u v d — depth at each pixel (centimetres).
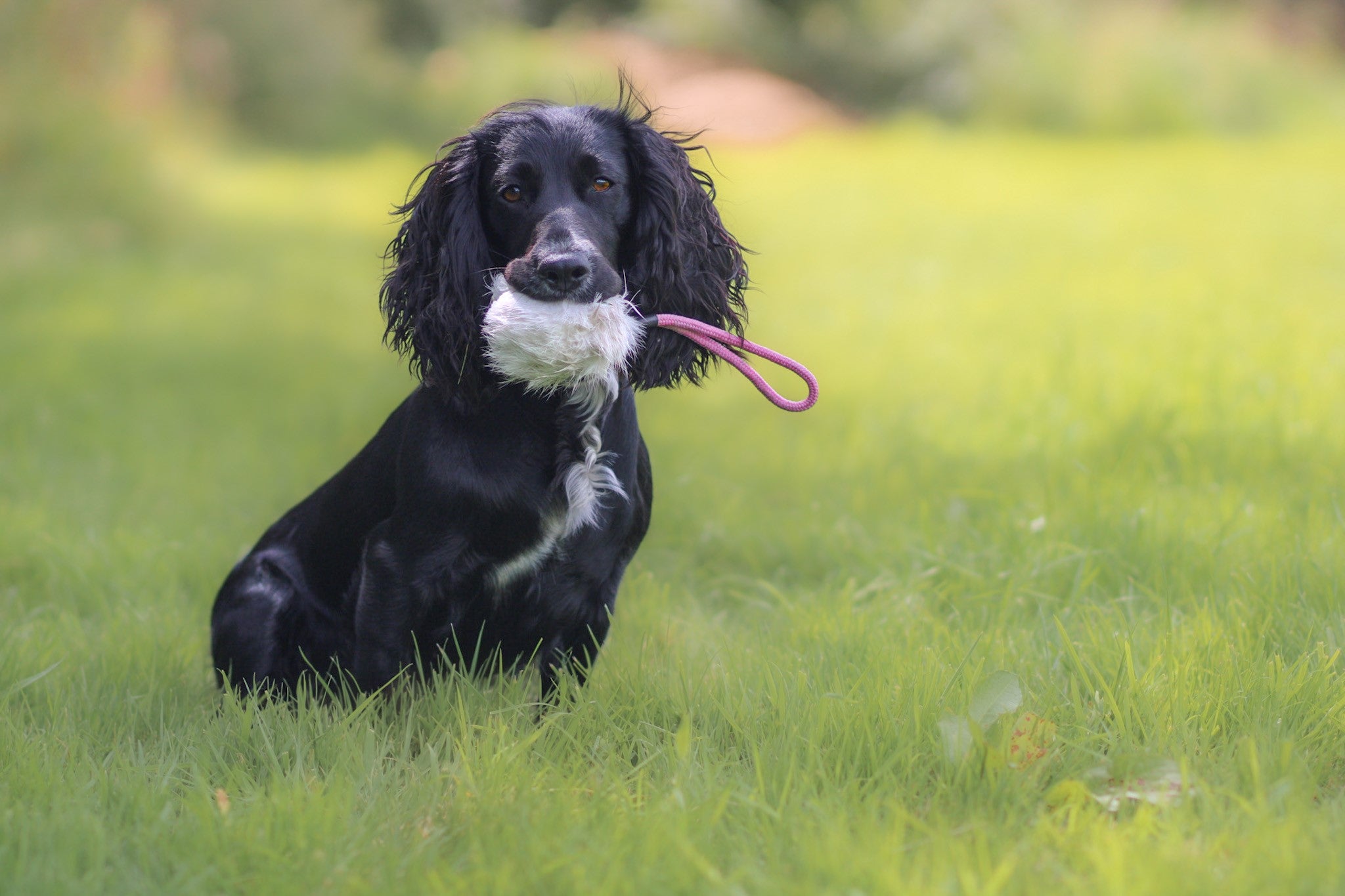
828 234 1859
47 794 321
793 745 342
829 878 275
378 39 4222
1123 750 330
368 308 1459
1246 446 650
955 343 1070
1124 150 2906
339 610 439
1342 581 445
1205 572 481
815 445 771
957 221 1914
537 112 407
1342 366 826
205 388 1022
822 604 487
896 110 3834
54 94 1925
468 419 388
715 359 450
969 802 311
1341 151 2695
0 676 420
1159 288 1252
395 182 2769
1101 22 3616
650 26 4231
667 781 326
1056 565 495
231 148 3206
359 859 292
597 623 415
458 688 388
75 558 566
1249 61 3384
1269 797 299
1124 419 714
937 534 570
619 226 410
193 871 288
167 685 431
